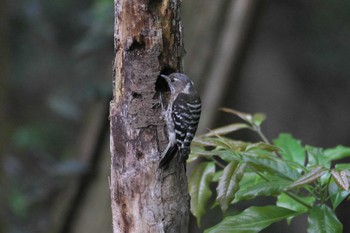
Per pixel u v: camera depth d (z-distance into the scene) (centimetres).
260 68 2228
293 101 2205
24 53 1759
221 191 576
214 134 646
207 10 1275
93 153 1322
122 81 628
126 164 626
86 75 1753
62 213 1342
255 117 683
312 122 2202
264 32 2244
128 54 623
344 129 2202
